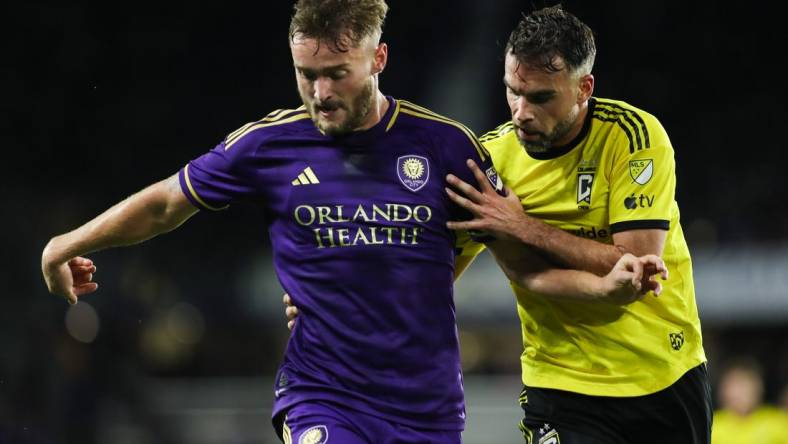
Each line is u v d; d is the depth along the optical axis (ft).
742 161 228.84
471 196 51.88
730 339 183.11
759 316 181.27
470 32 231.09
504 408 128.77
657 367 55.98
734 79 238.89
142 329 170.91
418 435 50.98
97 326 163.53
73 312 162.20
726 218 202.59
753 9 238.89
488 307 182.39
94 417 144.15
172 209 53.62
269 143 51.75
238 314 191.42
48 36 230.07
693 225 204.64
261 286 192.85
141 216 54.03
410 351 50.78
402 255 50.72
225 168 52.29
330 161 51.19
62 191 217.97
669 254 55.98
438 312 51.57
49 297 166.20
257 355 187.62
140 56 237.45
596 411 56.90
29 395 142.31
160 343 178.09
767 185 216.33
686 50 239.91
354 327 50.65
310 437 50.08
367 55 48.85
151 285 181.88
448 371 51.78
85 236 54.65
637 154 53.31
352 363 50.67
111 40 236.43
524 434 60.70
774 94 236.84
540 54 50.24
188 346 185.26
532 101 51.03
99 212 217.36
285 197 51.57
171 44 239.71
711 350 175.01
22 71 226.79
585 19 235.61
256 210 206.80
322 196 51.08
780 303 180.45
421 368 50.98
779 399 161.17
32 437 138.62
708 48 239.50
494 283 182.50
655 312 56.08
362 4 48.24
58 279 56.08
